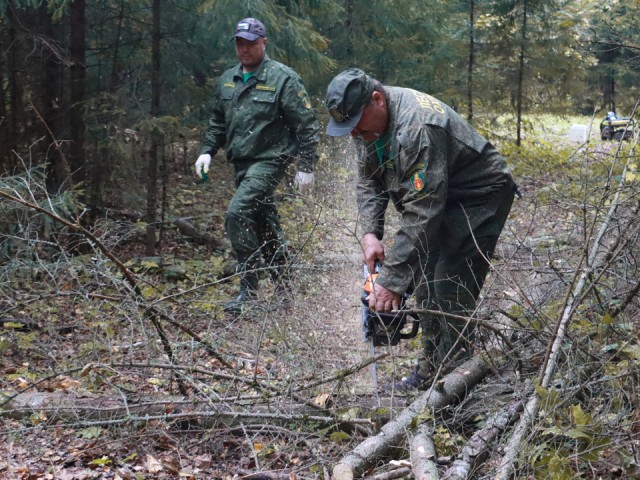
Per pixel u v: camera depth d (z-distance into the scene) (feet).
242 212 18.53
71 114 23.15
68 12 25.13
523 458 8.71
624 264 12.50
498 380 11.54
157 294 14.88
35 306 14.94
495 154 12.44
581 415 9.05
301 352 12.59
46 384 12.53
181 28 26.99
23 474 9.85
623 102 39.42
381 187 12.92
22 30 23.31
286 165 19.52
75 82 23.16
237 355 13.74
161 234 24.81
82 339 14.14
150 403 10.89
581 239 15.56
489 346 13.12
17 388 12.23
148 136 23.00
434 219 11.25
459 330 12.47
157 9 23.66
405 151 11.30
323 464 9.50
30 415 11.15
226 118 19.88
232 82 19.80
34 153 23.16
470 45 44.98
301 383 11.86
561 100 46.16
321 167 19.42
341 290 15.56
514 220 21.38
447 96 40.27
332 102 11.44
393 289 11.31
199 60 28.37
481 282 12.73
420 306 12.89
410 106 11.51
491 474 8.98
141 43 25.93
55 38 24.82
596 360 10.84
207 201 30.71
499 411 10.21
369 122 11.64
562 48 43.27
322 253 16.40
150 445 10.66
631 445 9.26
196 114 28.55
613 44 18.17
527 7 44.27
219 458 10.57
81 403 11.24
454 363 12.34
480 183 12.31
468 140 12.06
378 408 10.73
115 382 12.35
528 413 9.40
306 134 19.20
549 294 12.94
